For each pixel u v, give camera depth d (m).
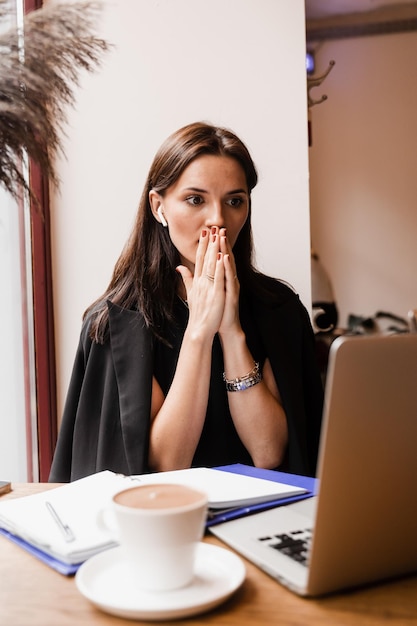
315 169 4.60
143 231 1.56
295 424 1.46
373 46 4.54
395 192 4.55
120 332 1.45
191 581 0.62
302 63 1.96
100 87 2.01
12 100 0.93
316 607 0.60
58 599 0.62
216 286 1.38
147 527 0.58
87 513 0.81
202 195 1.45
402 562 0.65
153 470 1.35
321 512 0.59
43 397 2.06
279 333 1.56
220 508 0.82
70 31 0.97
